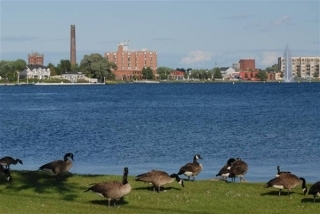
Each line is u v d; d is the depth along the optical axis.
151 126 73.31
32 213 22.52
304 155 46.56
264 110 107.44
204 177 35.41
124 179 24.38
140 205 24.64
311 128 69.44
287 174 27.25
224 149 50.25
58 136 61.91
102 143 54.84
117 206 24.34
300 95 182.00
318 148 50.75
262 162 42.84
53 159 44.84
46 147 52.28
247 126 72.75
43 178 31.00
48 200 25.45
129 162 42.94
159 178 26.91
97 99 163.12
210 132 65.12
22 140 58.34
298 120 82.19
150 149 50.16
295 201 25.66
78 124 77.62
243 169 30.50
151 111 106.75
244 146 52.22
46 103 142.38
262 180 34.72
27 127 73.50
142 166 41.03
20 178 30.94
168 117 90.19
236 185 29.59
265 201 25.61
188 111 105.69
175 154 47.16
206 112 102.31
